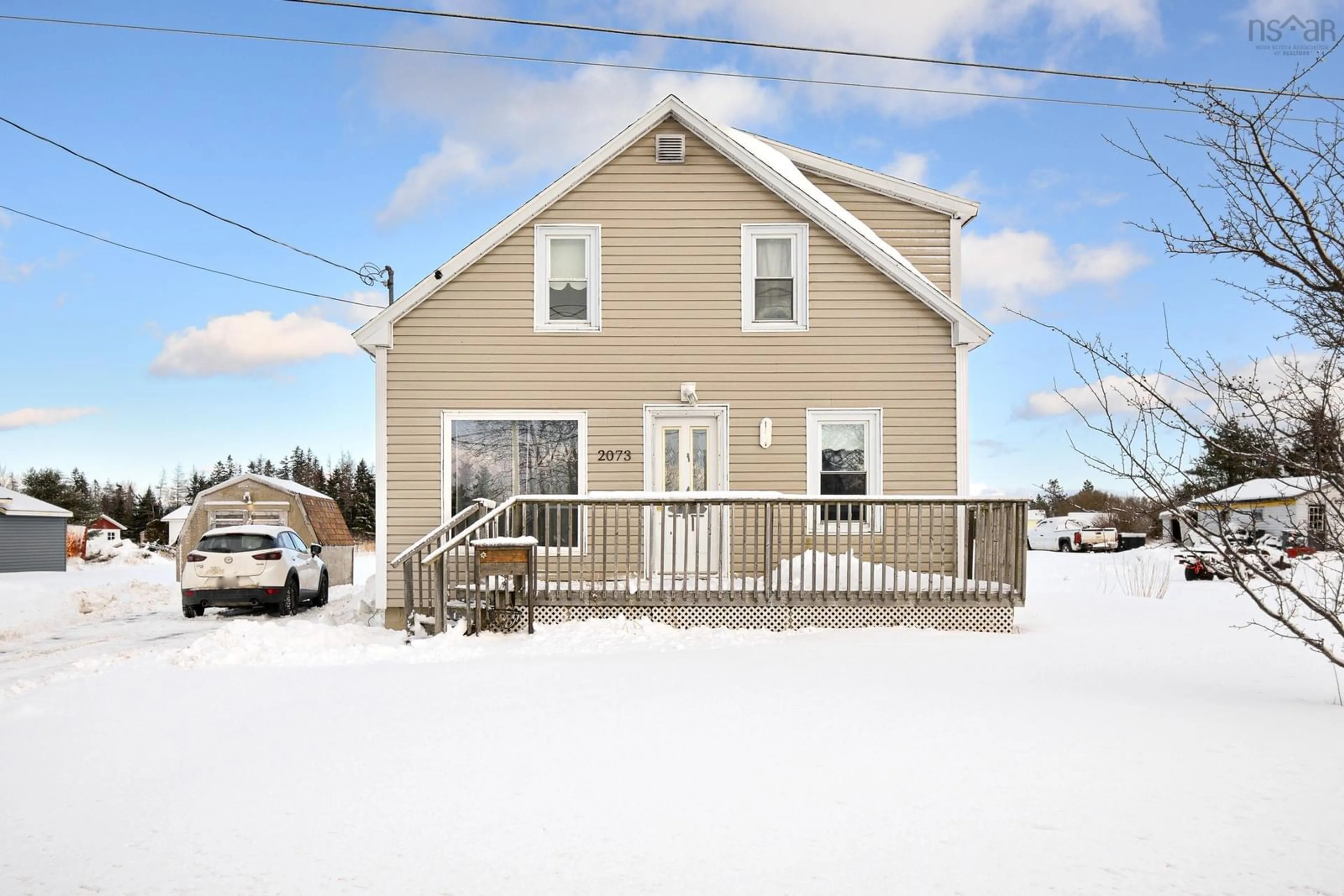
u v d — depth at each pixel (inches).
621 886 150.3
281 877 159.3
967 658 364.5
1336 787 189.3
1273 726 240.2
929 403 567.2
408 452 566.3
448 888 152.0
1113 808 178.7
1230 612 561.9
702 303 573.0
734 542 556.4
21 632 618.2
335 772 218.5
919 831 169.2
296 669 377.1
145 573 1425.9
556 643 418.0
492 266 573.0
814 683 309.9
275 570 677.9
